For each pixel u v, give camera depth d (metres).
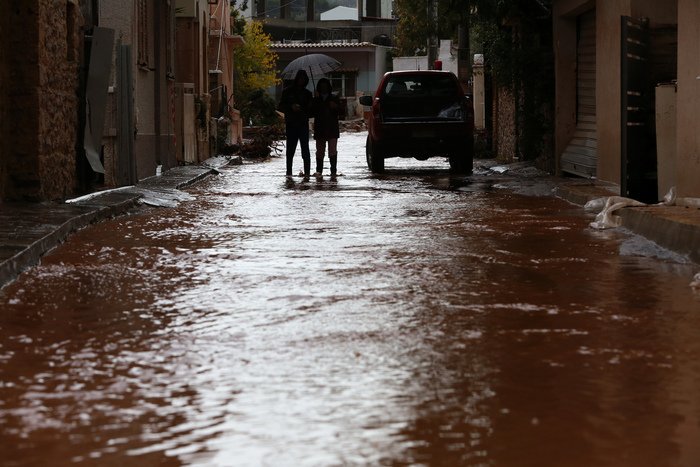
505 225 18.73
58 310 10.55
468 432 6.52
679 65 19.16
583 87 32.12
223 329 9.60
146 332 9.48
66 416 6.87
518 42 37.94
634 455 6.11
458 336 9.27
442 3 42.06
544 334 9.36
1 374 7.98
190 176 32.78
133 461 6.00
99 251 15.12
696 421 6.77
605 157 27.00
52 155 21.61
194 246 15.72
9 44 20.36
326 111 35.97
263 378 7.82
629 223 17.69
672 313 10.36
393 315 10.22
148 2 33.62
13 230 15.69
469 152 37.25
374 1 142.75
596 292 11.57
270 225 18.77
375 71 133.62
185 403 7.15
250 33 88.75
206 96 49.31
